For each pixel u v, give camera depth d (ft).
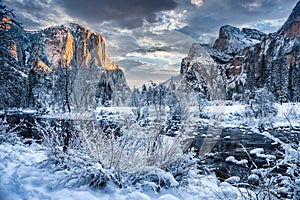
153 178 11.27
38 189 9.70
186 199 10.20
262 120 45.88
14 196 9.06
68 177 10.71
